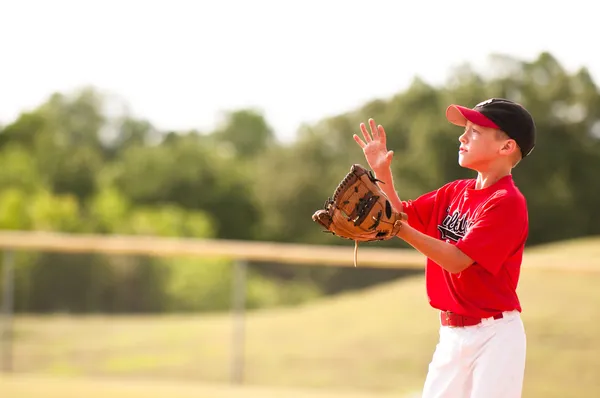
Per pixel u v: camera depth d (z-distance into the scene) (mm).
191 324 37750
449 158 102688
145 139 183375
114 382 24703
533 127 10031
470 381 9922
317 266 42625
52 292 38281
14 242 25281
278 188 121188
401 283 39188
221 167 136875
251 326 34719
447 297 10023
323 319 34156
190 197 133375
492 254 9406
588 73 103750
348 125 121062
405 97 112250
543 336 27641
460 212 10203
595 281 33125
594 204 98188
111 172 141375
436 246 9312
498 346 9703
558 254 40781
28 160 124688
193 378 27453
